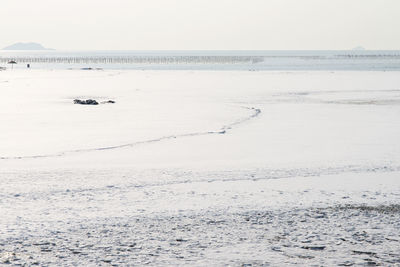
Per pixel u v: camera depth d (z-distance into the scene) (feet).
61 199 50.01
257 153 78.28
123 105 153.79
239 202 48.96
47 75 318.86
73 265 32.76
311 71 365.20
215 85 237.66
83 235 39.06
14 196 51.01
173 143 88.38
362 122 116.47
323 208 47.11
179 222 42.65
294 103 159.43
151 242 37.63
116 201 49.29
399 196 51.52
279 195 51.72
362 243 37.73
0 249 35.68
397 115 129.18
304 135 97.45
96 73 348.79
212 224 42.19
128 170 64.69
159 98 176.65
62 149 82.12
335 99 170.60
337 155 75.82
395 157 73.92
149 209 46.44
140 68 456.45
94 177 60.39
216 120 120.16
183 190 53.78
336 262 33.71
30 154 77.41
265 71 372.79
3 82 249.14
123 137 94.79
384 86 220.84
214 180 58.75
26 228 40.47
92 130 103.81
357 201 49.55
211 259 34.09
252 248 36.45
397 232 40.42
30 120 118.83
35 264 32.86
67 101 163.94
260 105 154.10
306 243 37.70
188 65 536.83
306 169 65.10
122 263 33.22
